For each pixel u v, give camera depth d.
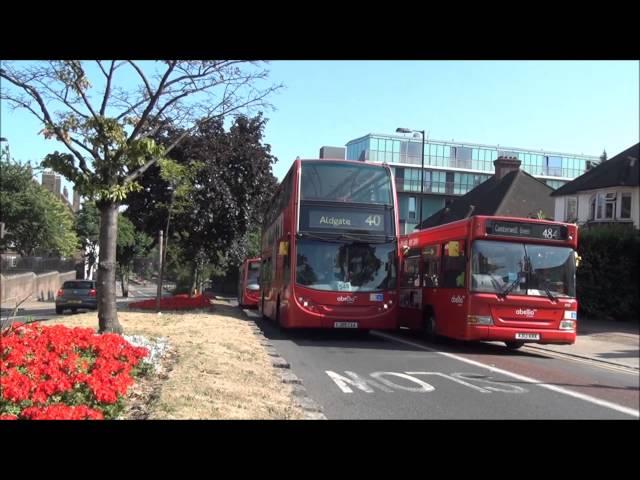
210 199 25.14
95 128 10.33
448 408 7.91
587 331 21.48
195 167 22.58
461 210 48.47
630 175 33.38
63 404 5.44
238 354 10.51
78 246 51.66
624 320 25.45
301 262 15.64
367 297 15.63
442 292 15.41
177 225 26.02
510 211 42.91
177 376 7.87
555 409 8.13
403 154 88.25
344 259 15.75
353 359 12.39
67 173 10.20
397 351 14.03
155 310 20.38
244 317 22.41
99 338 7.77
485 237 14.01
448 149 89.75
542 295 14.02
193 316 18.02
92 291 28.50
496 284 13.92
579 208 36.28
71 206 74.62
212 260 28.53
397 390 9.05
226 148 25.45
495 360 13.09
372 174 16.38
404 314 18.45
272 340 15.91
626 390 10.04
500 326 13.80
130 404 6.61
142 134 12.47
